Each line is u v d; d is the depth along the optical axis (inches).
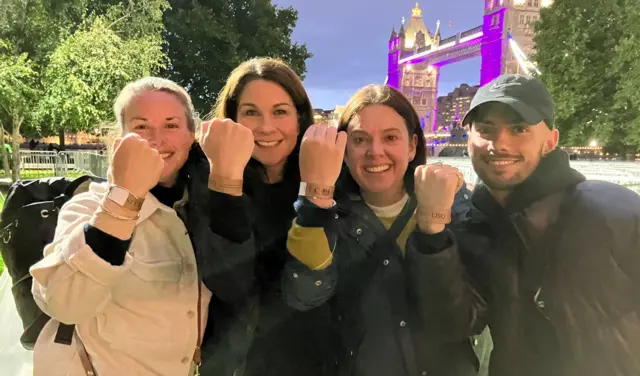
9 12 223.9
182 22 338.3
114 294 29.6
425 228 30.0
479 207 32.5
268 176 36.0
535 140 29.6
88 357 29.9
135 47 244.7
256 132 34.7
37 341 31.6
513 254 31.0
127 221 25.5
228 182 28.1
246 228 29.0
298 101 36.0
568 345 29.4
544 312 29.9
